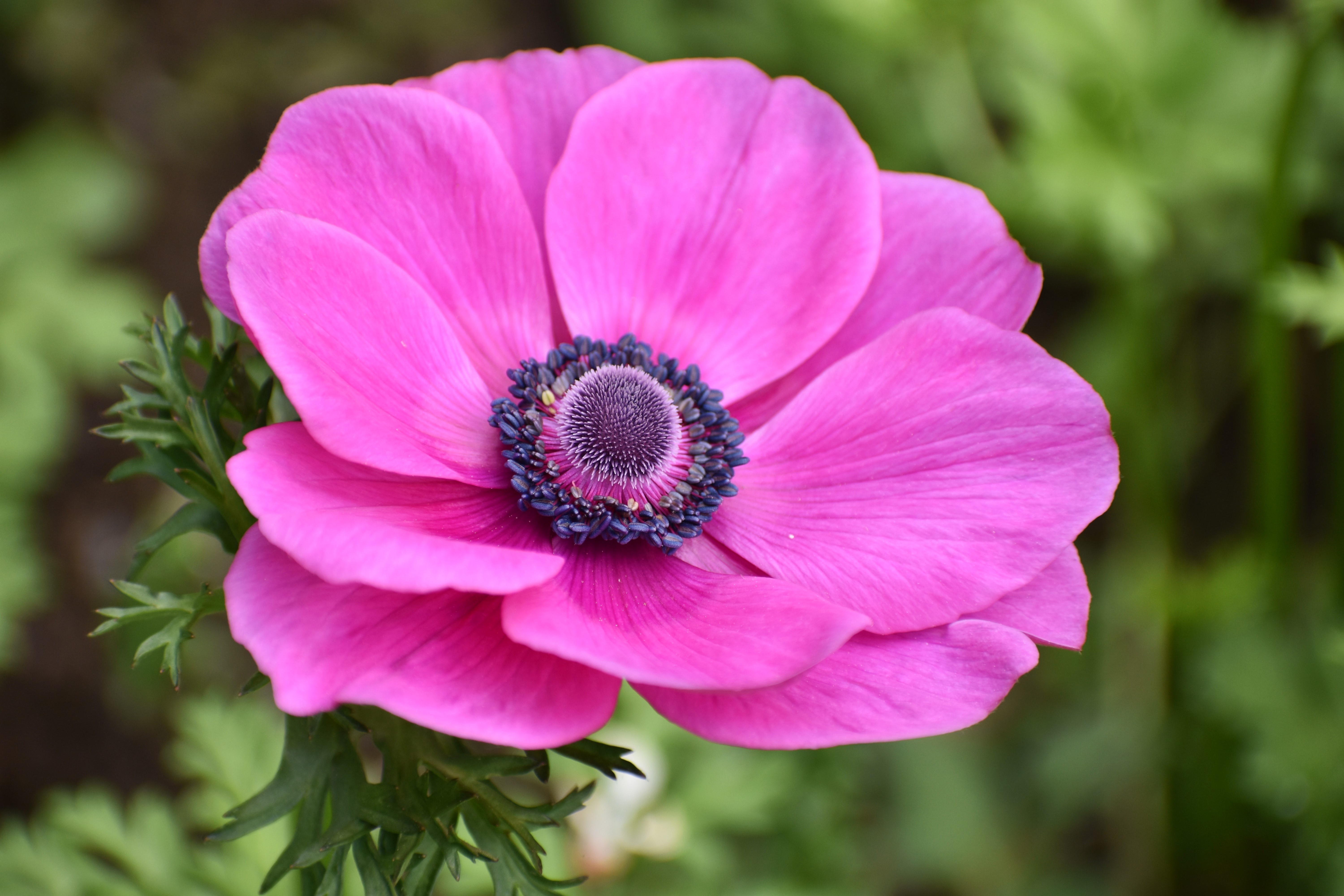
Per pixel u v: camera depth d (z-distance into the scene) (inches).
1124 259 14.5
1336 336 12.9
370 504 10.0
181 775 14.8
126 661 14.8
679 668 9.5
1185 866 14.6
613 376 10.8
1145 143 14.4
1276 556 14.3
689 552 10.6
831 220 10.8
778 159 10.9
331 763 10.1
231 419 10.5
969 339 10.5
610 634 9.8
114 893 12.1
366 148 10.3
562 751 10.0
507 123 10.9
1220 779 14.3
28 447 14.3
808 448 10.7
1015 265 10.7
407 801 10.1
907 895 14.7
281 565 9.7
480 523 10.4
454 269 10.6
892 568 10.3
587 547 10.5
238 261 9.8
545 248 11.0
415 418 10.3
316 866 10.2
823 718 9.8
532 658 9.7
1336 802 13.3
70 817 12.2
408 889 10.1
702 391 10.9
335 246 10.1
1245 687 13.5
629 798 12.8
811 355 10.8
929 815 14.7
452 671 9.6
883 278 10.9
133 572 10.2
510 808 10.1
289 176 10.2
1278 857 14.3
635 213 10.9
